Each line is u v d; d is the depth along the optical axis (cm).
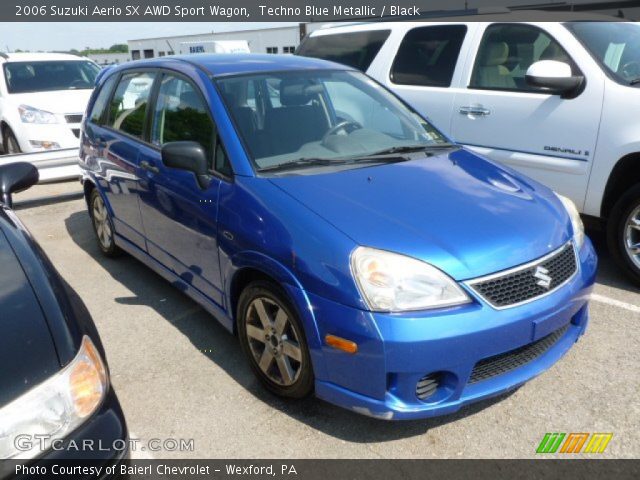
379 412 233
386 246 234
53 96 788
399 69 535
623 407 274
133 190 393
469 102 471
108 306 401
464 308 229
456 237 243
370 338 224
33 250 227
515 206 274
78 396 179
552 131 419
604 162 393
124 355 335
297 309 247
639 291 392
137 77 421
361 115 365
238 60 374
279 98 343
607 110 389
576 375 299
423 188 280
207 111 325
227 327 313
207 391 297
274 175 287
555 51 426
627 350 319
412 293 227
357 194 269
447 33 501
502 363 247
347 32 596
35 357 176
